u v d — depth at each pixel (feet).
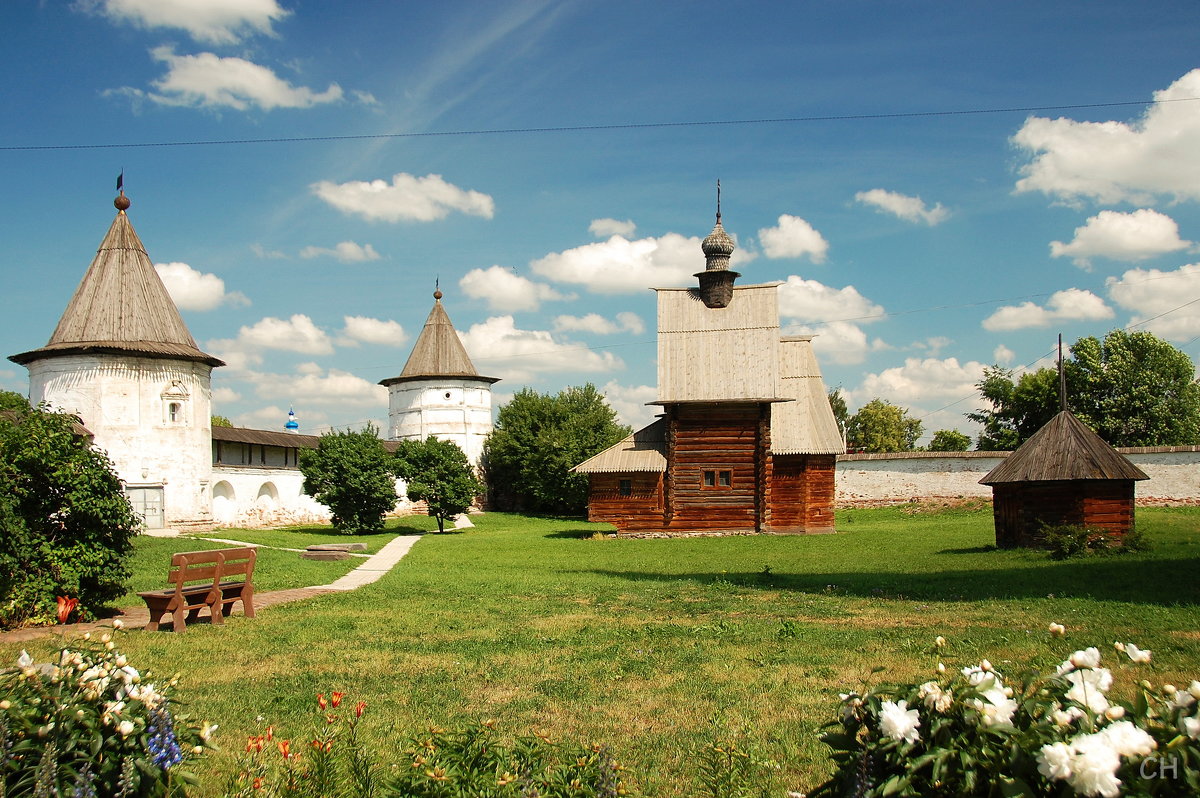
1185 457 144.25
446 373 233.14
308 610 54.95
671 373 139.23
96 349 139.23
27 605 48.78
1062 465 88.63
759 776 23.89
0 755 17.37
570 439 222.48
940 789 14.99
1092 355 217.36
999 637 41.57
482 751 20.72
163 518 143.02
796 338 155.02
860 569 79.56
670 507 137.08
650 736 27.94
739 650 40.57
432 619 51.06
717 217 147.95
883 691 16.52
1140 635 41.11
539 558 100.63
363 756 22.22
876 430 322.14
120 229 149.28
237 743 26.91
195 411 148.77
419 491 165.68
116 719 19.21
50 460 50.80
